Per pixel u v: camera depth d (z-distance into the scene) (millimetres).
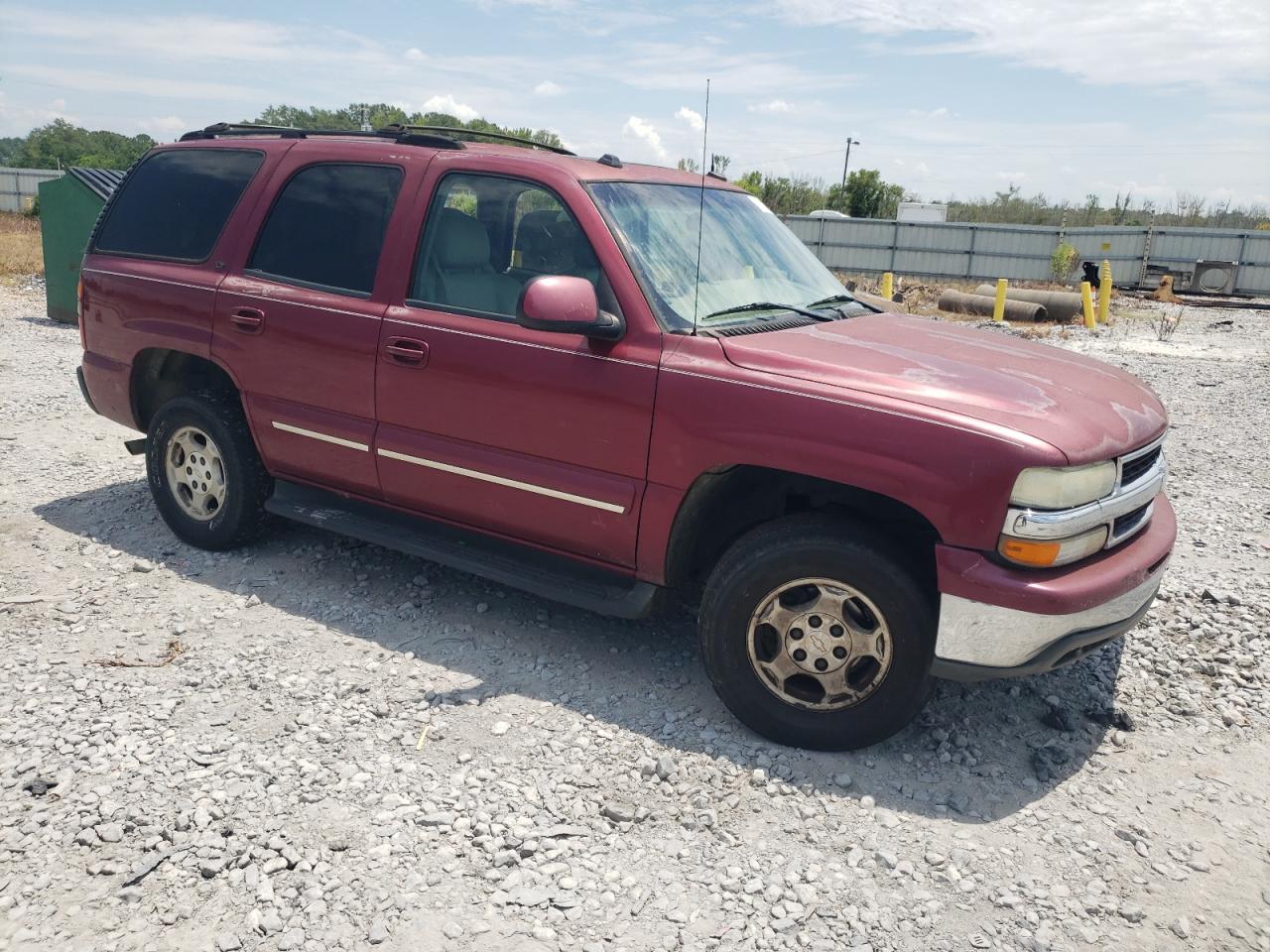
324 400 4328
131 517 5516
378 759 3311
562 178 3822
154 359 5074
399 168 4250
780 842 2986
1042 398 3264
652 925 2615
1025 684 4012
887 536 3254
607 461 3596
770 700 3453
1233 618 4656
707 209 4266
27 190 42594
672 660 4148
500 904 2662
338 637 4188
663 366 3457
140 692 3666
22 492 5895
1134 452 3338
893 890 2791
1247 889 2842
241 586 4641
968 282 32938
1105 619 3186
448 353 3904
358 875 2754
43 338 11727
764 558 3332
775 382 3287
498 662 4035
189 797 3053
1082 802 3242
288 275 4492
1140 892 2814
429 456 4031
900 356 3516
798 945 2564
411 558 5039
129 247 5098
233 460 4746
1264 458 8133
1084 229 31297
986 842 3018
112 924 2537
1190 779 3396
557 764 3340
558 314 3355
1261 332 19469
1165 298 27500
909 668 3246
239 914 2592
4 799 3014
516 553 4043
